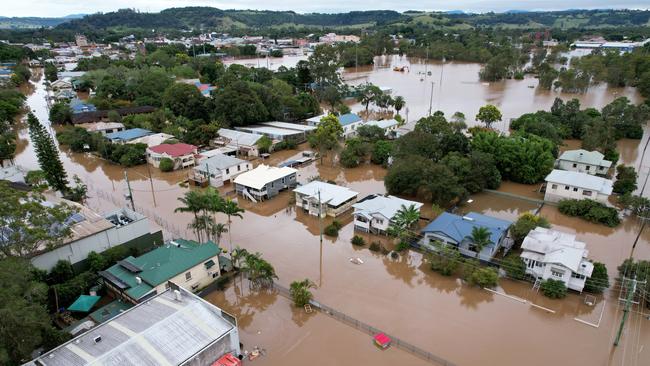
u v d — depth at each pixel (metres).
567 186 50.75
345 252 42.59
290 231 47.16
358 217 46.72
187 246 38.34
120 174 65.75
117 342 24.70
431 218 48.97
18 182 51.66
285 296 35.53
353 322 31.86
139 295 31.69
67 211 33.41
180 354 24.45
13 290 23.05
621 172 56.59
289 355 28.89
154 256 36.12
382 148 67.81
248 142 74.12
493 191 56.22
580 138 77.31
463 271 37.88
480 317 32.84
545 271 35.44
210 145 78.44
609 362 28.08
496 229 40.97
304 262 40.66
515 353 29.00
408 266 40.12
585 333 30.92
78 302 32.62
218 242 43.88
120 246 38.75
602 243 43.25
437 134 66.25
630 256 40.50
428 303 34.59
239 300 35.25
